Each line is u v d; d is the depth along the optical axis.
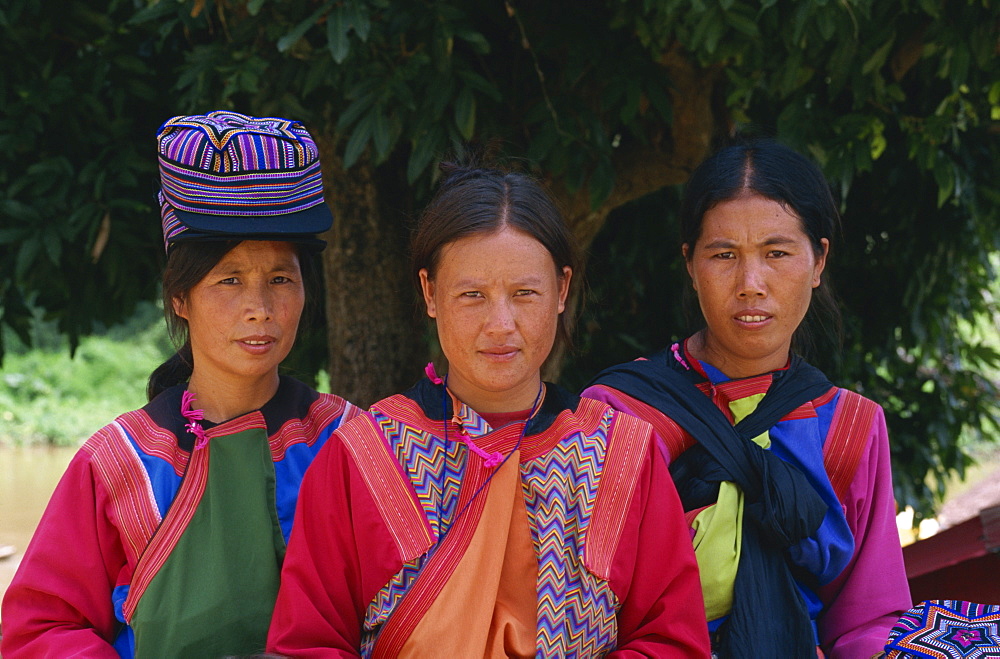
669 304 4.12
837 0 2.38
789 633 1.69
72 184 3.21
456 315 1.51
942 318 4.21
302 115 2.73
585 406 1.64
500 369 1.50
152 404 1.75
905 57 2.83
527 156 2.75
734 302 1.75
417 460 1.55
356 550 1.53
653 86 2.75
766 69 2.91
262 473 1.71
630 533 1.55
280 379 1.88
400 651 1.46
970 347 4.51
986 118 3.52
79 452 1.68
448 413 1.59
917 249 3.86
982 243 3.99
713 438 1.76
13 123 3.09
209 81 2.68
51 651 1.55
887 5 2.56
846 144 2.81
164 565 1.61
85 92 3.17
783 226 1.73
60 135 3.28
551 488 1.53
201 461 1.69
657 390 1.83
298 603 1.50
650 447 1.61
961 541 2.34
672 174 3.16
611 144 3.16
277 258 1.73
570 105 2.79
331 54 2.60
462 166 1.72
